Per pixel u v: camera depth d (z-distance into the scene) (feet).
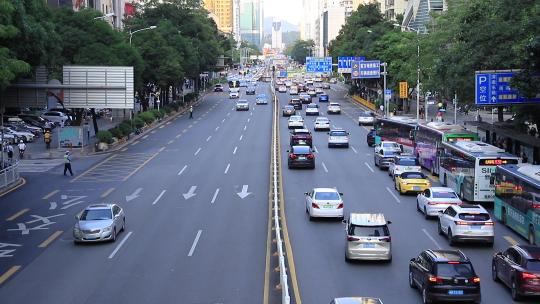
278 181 153.48
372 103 376.07
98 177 164.86
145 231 108.68
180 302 72.02
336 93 503.61
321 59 431.84
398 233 104.83
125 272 84.89
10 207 131.34
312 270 84.07
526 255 71.61
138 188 149.07
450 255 70.79
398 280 79.41
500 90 140.26
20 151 201.98
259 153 202.28
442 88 207.21
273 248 95.86
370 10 442.91
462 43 168.35
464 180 129.80
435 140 163.32
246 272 83.61
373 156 196.24
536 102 138.92
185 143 229.86
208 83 567.59
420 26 401.90
